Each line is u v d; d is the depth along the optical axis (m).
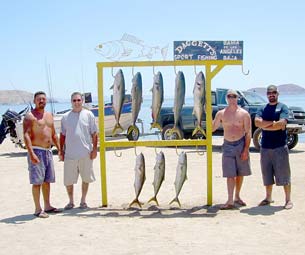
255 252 4.64
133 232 5.49
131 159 12.78
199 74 6.31
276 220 5.86
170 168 10.90
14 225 5.91
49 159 6.36
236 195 6.84
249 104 13.44
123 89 6.43
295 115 13.31
